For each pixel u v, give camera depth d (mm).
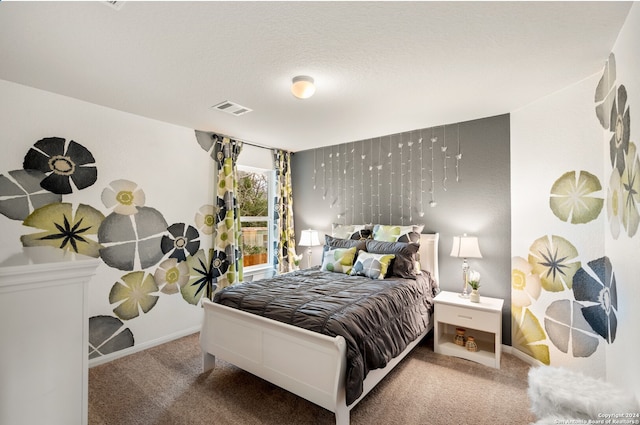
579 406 1279
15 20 1516
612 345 1856
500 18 1535
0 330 743
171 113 2963
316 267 3713
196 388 2309
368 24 1581
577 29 1626
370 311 2115
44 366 806
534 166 2645
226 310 2328
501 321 2857
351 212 4137
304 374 1891
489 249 3061
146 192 3084
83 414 871
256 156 4316
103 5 1418
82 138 2645
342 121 3217
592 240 2145
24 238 2348
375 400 2143
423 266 3334
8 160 2275
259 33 1657
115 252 2852
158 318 3160
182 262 3389
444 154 3373
